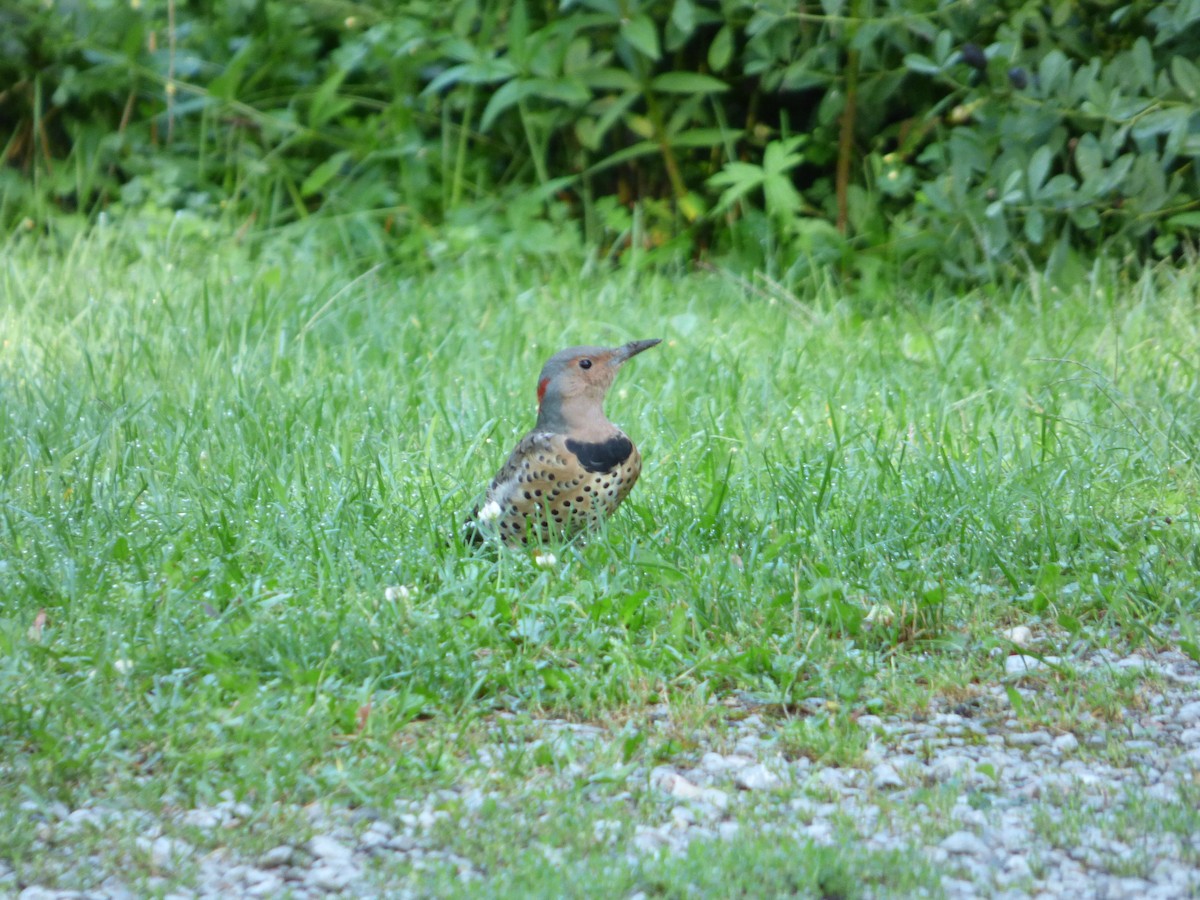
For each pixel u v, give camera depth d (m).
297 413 11.97
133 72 18.30
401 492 10.62
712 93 17.80
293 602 8.75
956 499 10.34
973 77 15.34
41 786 6.79
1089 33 15.84
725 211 17.92
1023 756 7.38
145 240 17.72
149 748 7.24
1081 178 16.11
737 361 13.37
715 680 8.10
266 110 18.91
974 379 13.25
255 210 18.33
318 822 6.66
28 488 10.63
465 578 9.04
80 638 8.30
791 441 11.88
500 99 16.73
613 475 9.34
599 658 8.36
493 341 14.54
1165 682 8.08
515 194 18.17
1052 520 9.99
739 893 6.00
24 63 18.86
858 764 7.28
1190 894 6.00
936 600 8.80
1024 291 15.70
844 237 17.02
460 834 6.51
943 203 15.66
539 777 7.09
